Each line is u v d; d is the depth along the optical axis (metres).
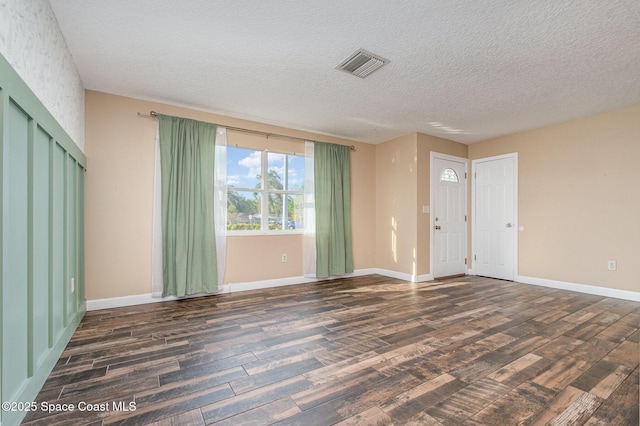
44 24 1.81
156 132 3.50
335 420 1.41
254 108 3.71
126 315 2.96
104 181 3.21
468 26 2.14
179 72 2.83
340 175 4.90
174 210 3.47
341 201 4.88
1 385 1.20
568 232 4.09
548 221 4.29
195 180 3.62
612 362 1.99
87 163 3.12
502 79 2.92
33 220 1.55
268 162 4.38
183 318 2.88
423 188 4.74
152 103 3.49
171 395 1.62
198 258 3.62
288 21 2.11
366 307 3.26
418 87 3.12
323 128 4.50
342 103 3.54
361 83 3.04
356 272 5.13
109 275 3.21
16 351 1.39
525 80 2.93
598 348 2.20
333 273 4.76
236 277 4.00
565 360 2.02
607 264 3.74
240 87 3.14
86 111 3.14
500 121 4.14
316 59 2.60
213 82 3.03
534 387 1.69
